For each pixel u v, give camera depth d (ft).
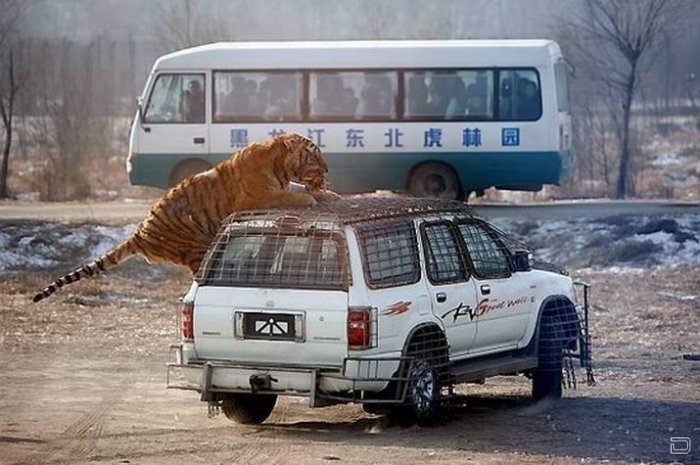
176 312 179.83
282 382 95.96
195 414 108.27
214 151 250.37
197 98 250.78
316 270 95.66
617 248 220.84
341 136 250.78
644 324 166.40
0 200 307.37
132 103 351.87
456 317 102.73
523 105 249.96
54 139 348.59
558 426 102.06
